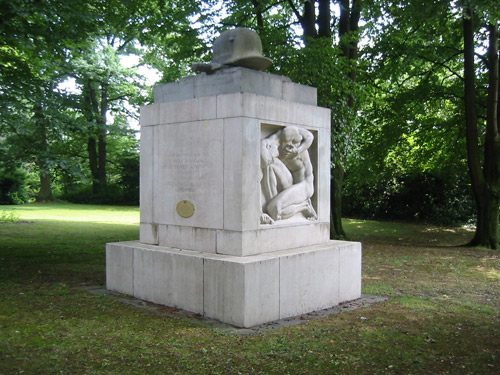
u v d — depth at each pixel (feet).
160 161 24.09
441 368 15.42
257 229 21.39
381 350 16.97
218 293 20.07
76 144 108.37
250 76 21.70
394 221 80.48
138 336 17.88
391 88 62.69
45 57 40.27
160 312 21.24
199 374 14.49
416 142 64.39
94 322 19.58
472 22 47.57
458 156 61.00
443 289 27.96
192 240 22.65
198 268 20.84
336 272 23.72
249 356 16.02
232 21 53.62
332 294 23.45
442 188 75.31
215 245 21.66
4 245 42.91
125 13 49.26
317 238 24.89
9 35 31.17
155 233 24.45
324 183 25.36
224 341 17.46
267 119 21.79
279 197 22.68
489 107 48.73
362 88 46.50
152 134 24.49
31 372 14.42
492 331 19.51
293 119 23.22
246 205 20.81
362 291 27.02
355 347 17.20
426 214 77.56
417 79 65.21
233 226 20.90
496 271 34.60
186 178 22.89
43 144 38.17
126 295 24.35
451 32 54.60
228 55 22.61
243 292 19.11
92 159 118.83
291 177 23.77
